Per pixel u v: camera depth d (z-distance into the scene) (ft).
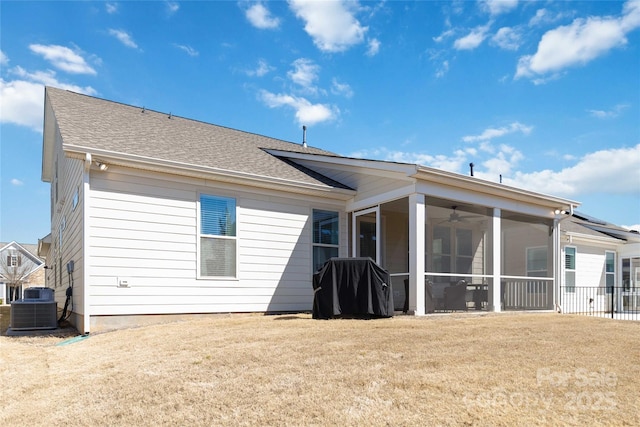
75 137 27.30
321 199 36.11
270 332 21.58
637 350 17.75
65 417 11.55
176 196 29.45
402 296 31.96
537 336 20.54
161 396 12.71
